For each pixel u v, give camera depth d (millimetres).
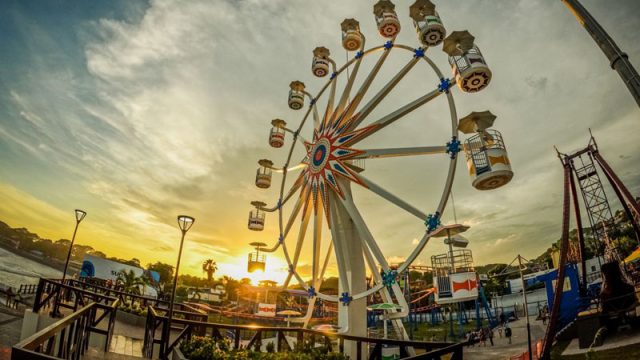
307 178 29078
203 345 10836
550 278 32812
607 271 25375
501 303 52938
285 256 30031
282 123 34250
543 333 33094
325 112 29188
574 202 29703
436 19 19781
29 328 15695
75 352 9625
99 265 57656
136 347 14656
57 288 16828
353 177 24297
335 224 25938
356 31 26859
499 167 16844
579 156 28922
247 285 72375
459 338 41531
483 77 18109
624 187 26438
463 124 19031
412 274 70000
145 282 60688
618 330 23562
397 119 23438
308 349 12266
